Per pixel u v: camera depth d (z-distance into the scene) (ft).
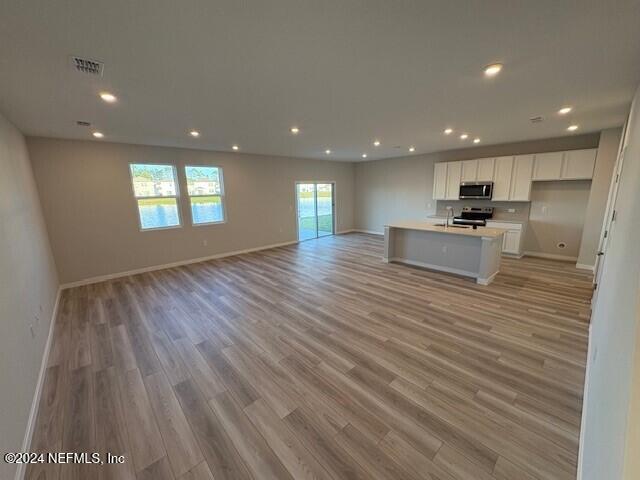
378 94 8.91
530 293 12.61
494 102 9.75
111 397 6.73
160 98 8.86
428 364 7.64
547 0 4.60
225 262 19.25
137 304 12.21
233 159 20.97
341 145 18.54
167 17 4.89
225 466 4.99
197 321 10.52
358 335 9.25
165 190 18.03
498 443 5.27
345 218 30.83
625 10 4.80
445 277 15.20
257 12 4.82
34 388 6.66
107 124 11.64
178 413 6.19
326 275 15.93
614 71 7.27
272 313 11.05
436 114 11.25
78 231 14.83
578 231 17.65
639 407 1.72
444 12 4.91
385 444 5.31
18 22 4.80
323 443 5.37
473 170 20.54
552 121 12.59
